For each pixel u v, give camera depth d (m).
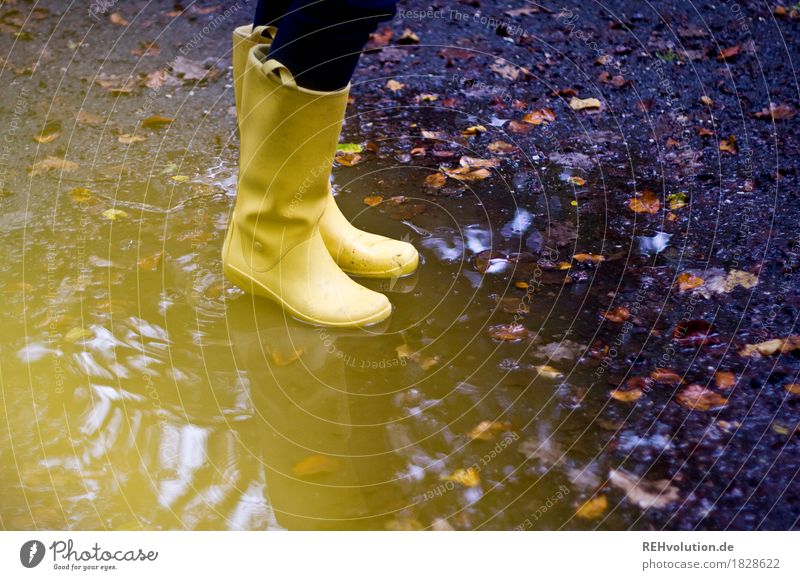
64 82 3.02
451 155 2.70
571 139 2.81
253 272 1.99
